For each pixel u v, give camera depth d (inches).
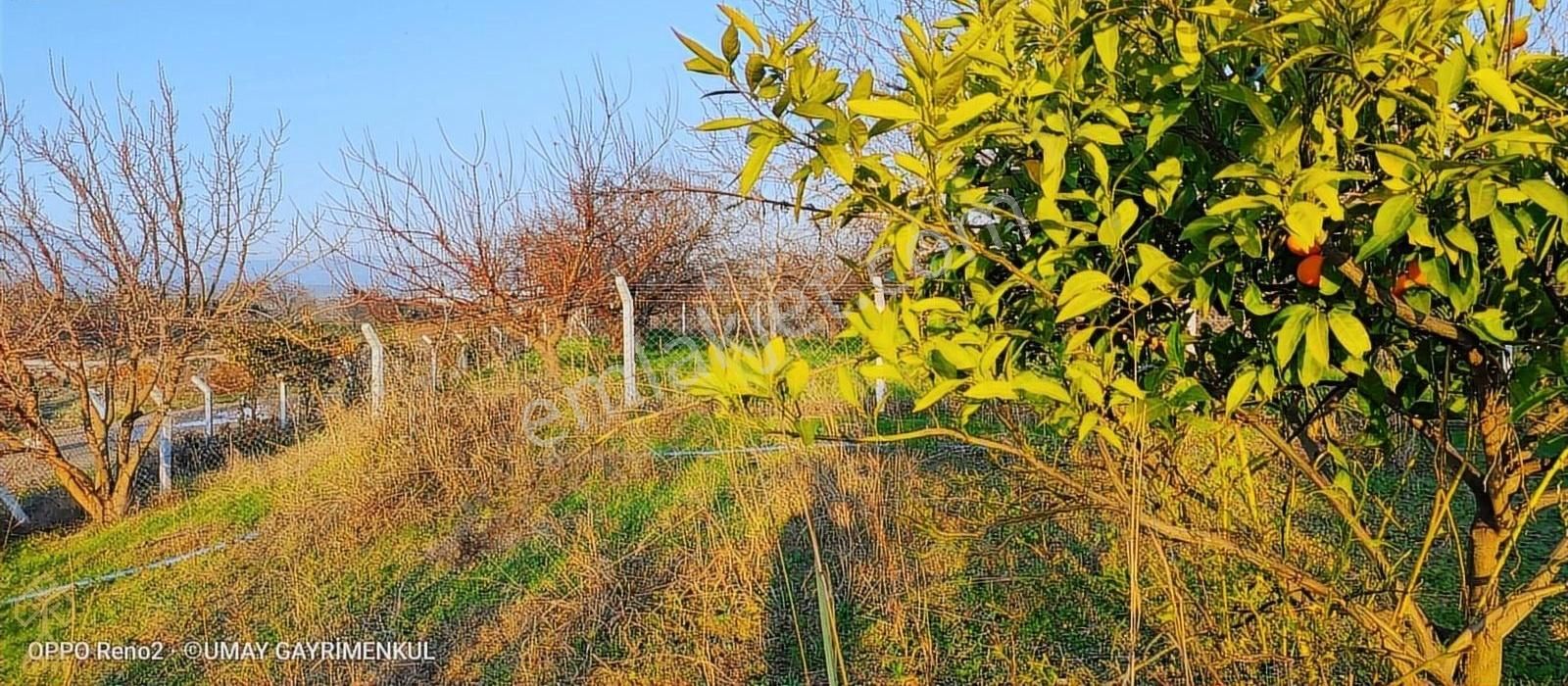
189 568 203.8
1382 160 42.6
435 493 223.1
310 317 346.6
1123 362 59.9
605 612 160.2
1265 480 109.0
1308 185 42.2
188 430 354.3
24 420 282.8
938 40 61.5
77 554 235.9
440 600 174.7
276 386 336.2
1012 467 94.7
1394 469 146.6
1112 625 129.2
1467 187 42.1
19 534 273.4
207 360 329.7
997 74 49.6
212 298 317.7
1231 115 52.1
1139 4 49.6
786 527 176.4
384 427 237.8
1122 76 54.0
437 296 378.3
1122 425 60.1
